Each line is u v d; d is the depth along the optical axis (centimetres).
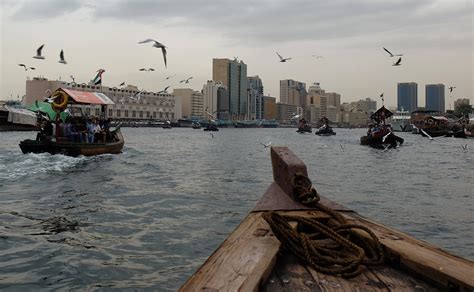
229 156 3109
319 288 301
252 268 299
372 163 2683
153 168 2069
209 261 315
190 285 268
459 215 1078
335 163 2664
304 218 396
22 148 2214
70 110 2944
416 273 318
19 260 661
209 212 1043
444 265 301
